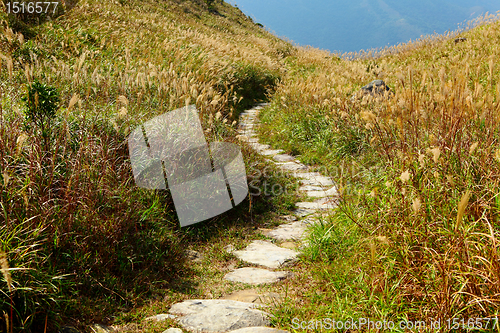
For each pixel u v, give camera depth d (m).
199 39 15.95
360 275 2.68
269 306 2.72
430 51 15.85
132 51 10.78
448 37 17.48
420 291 2.35
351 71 13.94
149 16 18.34
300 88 10.10
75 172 3.14
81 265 2.79
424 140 3.66
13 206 2.63
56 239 2.67
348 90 8.58
